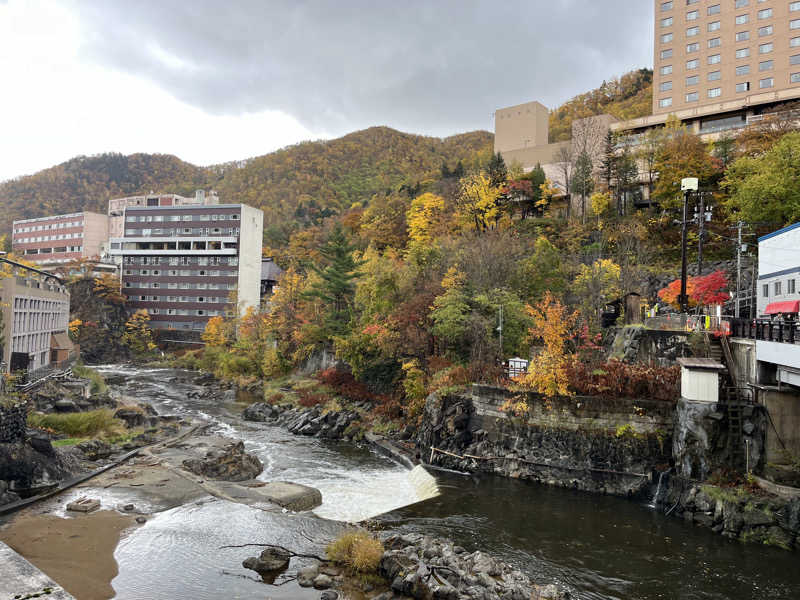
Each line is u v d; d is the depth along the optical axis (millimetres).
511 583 19906
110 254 137375
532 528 26812
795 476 26141
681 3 87750
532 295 52969
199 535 24188
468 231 71625
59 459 31672
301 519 26766
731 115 79312
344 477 36750
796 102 69250
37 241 160000
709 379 28891
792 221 46594
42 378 49562
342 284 69625
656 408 32219
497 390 37500
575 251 65688
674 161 65938
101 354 115125
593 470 33062
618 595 20188
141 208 127312
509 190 81500
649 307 53594
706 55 85375
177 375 94125
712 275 41531
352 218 118625
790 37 79125
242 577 20531
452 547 23328
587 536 25781
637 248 59906
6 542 22453
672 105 88000
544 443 35094
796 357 23625
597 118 89562
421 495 32875
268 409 58750
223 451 37156
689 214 62969
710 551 24078
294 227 167375
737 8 83000
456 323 47406
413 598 19203
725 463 27969
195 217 124062
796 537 24078
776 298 38219
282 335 82750
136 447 40562
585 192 78812
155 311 124750
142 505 27609
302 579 20391
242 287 120938
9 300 54938
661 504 29938
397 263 72188
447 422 39812
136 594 18938
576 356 37594
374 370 58031
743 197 49094
